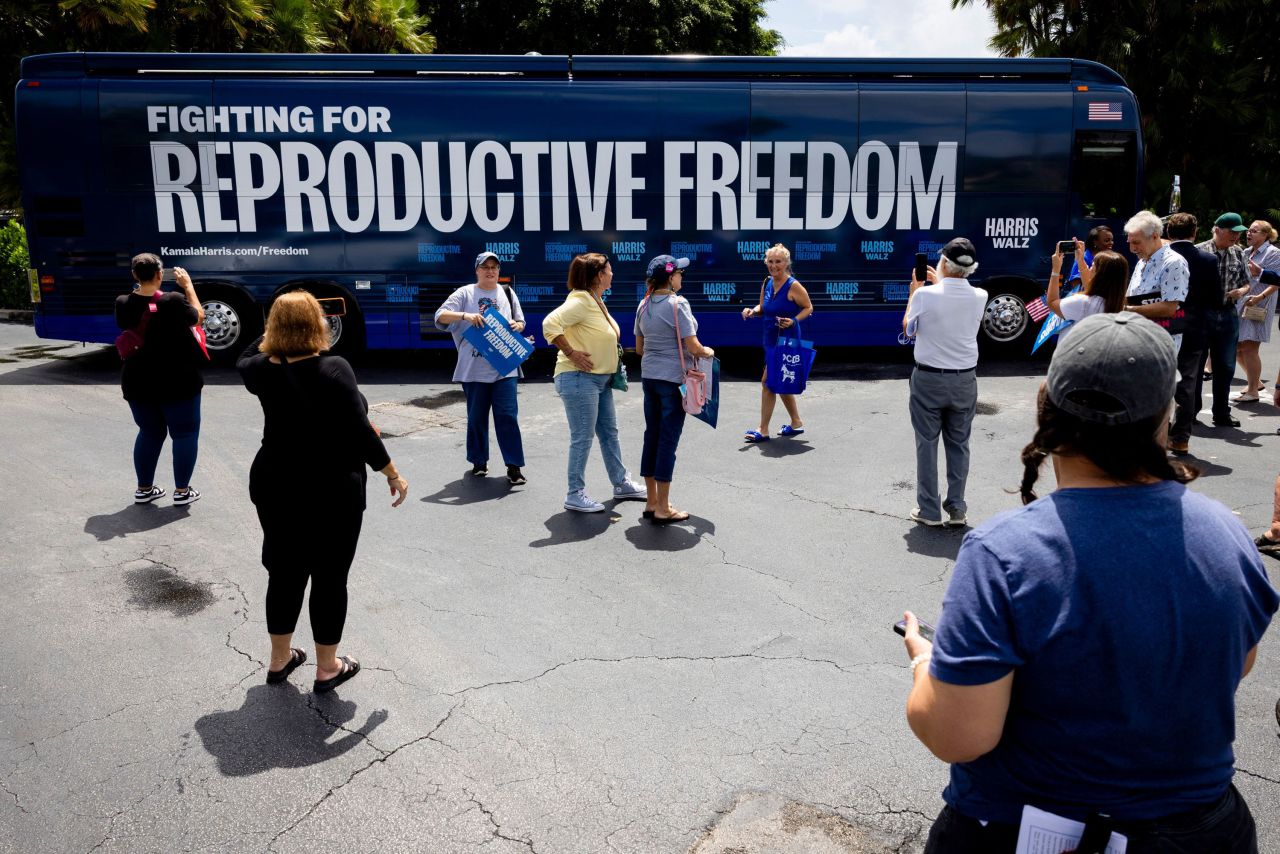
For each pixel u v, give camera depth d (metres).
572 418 6.27
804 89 11.02
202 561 5.55
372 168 10.91
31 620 4.76
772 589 5.13
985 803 1.64
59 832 3.17
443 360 12.20
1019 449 7.88
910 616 1.92
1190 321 7.36
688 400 5.81
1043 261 11.45
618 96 10.95
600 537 5.92
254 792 3.38
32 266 10.84
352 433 3.88
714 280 11.30
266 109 10.74
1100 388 1.52
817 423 8.80
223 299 11.13
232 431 8.53
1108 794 1.53
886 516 6.30
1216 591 1.51
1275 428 8.37
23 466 7.38
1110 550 1.49
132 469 7.34
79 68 10.66
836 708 3.93
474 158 10.95
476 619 4.78
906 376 10.99
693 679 4.17
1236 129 19.45
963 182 11.25
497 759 3.58
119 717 3.87
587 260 6.13
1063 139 11.23
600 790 3.39
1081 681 1.49
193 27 17.88
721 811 3.28
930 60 11.13
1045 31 20.16
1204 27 19.33
